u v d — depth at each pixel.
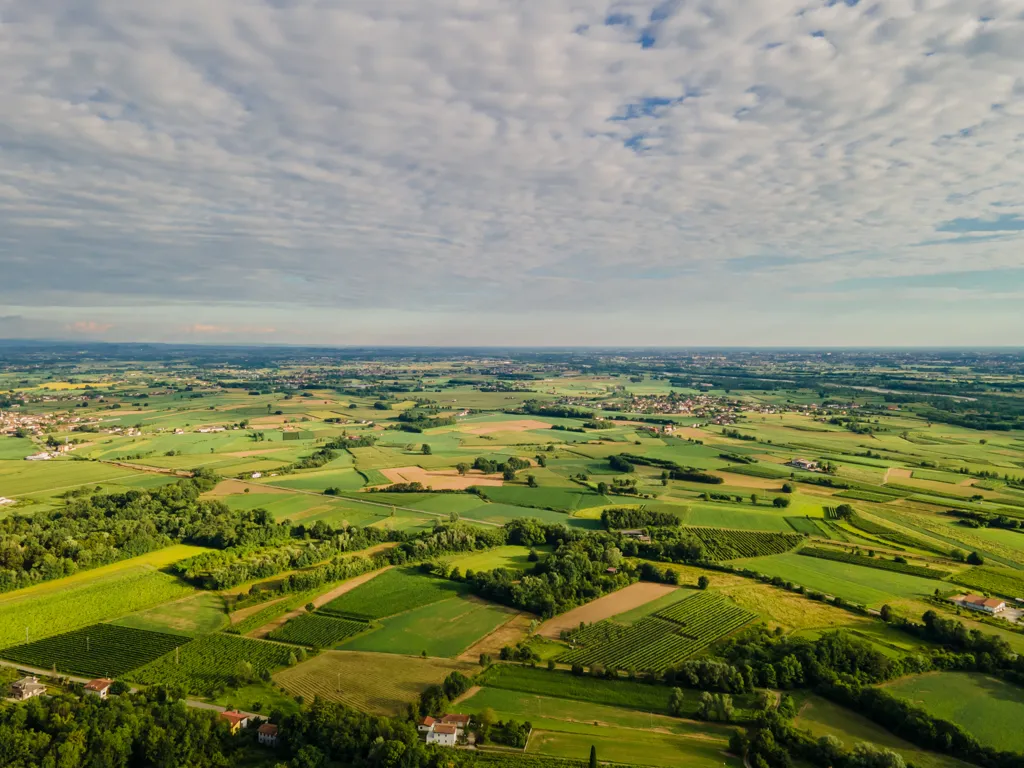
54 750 98.19
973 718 115.44
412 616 157.88
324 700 120.12
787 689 126.25
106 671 131.50
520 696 123.62
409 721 111.69
